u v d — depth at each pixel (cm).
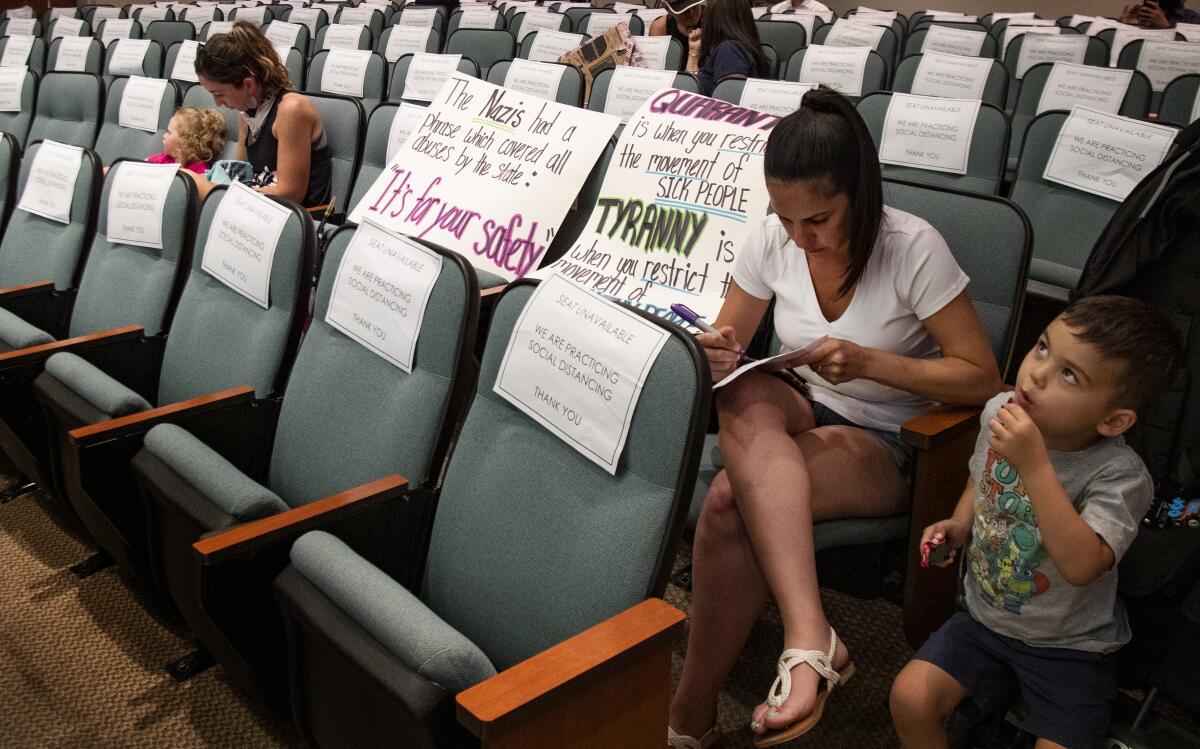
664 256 195
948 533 135
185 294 197
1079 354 112
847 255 147
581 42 452
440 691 103
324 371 161
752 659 182
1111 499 116
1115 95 340
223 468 145
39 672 175
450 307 142
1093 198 248
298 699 129
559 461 124
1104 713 120
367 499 136
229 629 133
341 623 113
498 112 234
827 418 162
